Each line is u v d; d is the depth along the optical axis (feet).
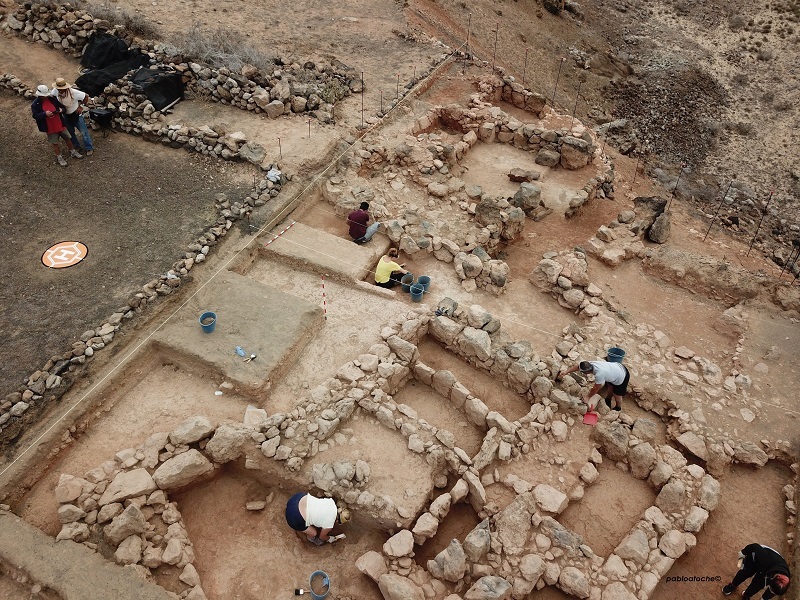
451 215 45.21
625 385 31.53
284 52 59.77
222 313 34.27
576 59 86.84
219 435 28.09
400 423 29.60
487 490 28.27
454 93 61.93
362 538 27.30
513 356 33.40
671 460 29.71
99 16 54.44
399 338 32.96
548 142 55.11
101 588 22.88
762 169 69.77
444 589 24.86
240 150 45.27
